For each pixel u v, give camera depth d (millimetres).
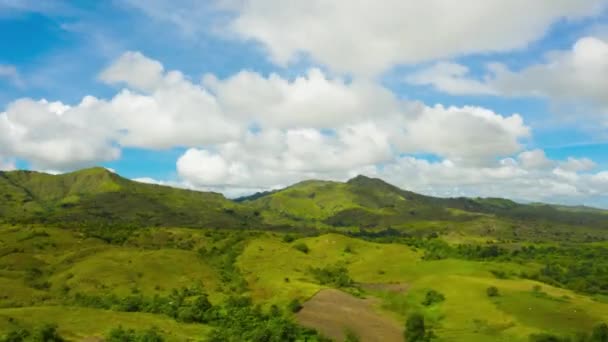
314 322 123500
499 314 126875
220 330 104125
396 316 139000
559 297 143500
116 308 125938
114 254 196875
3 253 197625
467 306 138125
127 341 88812
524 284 161000
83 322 100750
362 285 187625
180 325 109250
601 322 115688
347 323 125688
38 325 94375
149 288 158625
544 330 110500
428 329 120125
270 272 191000
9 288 147625
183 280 172125
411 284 181750
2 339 82188
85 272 169625
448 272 192875
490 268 197375
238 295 153000
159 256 197375
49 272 178500
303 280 176250
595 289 181375
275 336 102062
